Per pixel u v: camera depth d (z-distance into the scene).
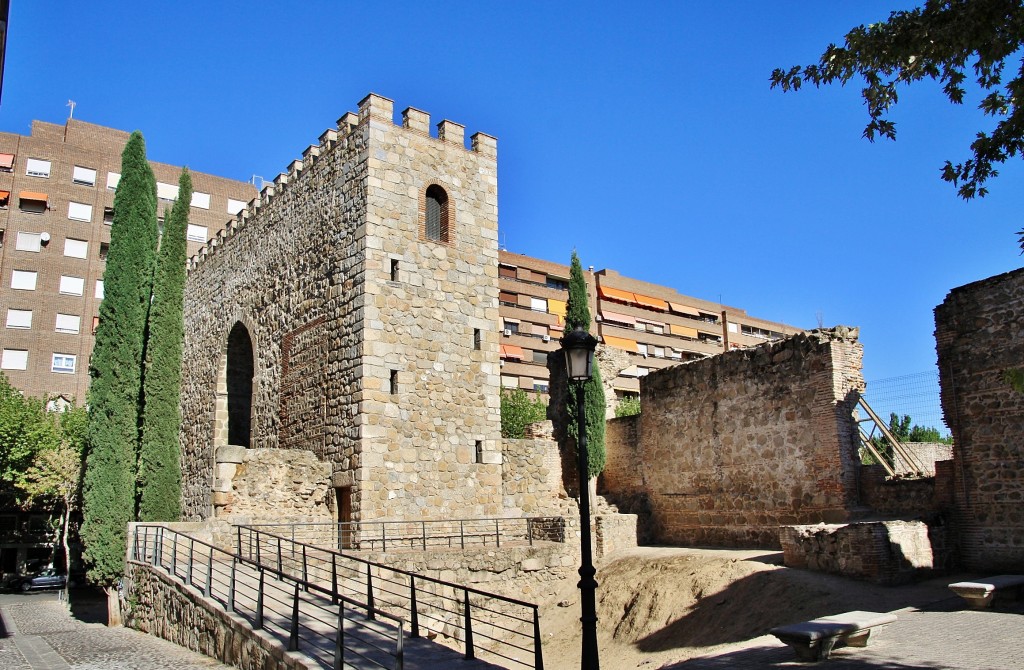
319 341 28.14
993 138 10.16
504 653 21.77
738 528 26.59
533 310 81.88
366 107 27.53
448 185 28.88
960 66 10.09
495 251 29.66
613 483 32.81
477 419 27.73
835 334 24.36
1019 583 15.52
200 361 39.09
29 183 67.44
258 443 31.42
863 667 11.13
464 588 13.30
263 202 34.25
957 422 20.09
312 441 27.56
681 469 29.39
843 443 23.42
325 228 28.88
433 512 25.86
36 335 64.69
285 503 25.03
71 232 67.94
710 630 18.77
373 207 26.64
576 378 12.62
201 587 17.83
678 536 29.14
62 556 51.44
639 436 31.81
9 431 43.84
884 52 9.96
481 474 27.38
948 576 18.95
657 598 21.88
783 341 25.69
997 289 19.59
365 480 24.59
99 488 25.73
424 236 27.77
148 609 20.69
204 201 76.00
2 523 55.12
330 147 29.36
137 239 28.45
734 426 27.27
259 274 33.72
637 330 92.75
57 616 28.73
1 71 15.05
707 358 28.83
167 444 27.86
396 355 26.16
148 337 28.89
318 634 13.70
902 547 18.81
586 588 11.73
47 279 66.06
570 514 29.05
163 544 21.38
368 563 15.82
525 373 79.00
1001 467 19.05
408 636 14.43
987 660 11.05
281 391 30.31
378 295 26.16
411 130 28.25
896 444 24.36
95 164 70.44
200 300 40.22
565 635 22.61
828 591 17.67
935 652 11.79
